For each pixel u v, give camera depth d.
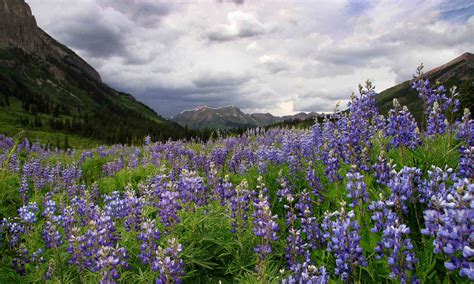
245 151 12.55
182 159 13.09
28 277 6.49
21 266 6.66
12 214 9.97
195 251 6.00
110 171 15.65
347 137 7.08
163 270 4.47
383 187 6.23
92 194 11.55
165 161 14.07
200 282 5.77
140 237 5.53
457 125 7.34
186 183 6.91
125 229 6.87
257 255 5.46
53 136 127.06
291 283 4.31
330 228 5.18
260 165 9.53
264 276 4.98
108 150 24.44
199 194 7.75
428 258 4.45
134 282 5.47
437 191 4.67
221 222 6.82
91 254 5.76
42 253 6.95
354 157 7.00
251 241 6.21
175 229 6.48
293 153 9.90
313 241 5.76
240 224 6.38
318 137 10.26
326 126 9.86
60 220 7.50
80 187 12.62
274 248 6.18
